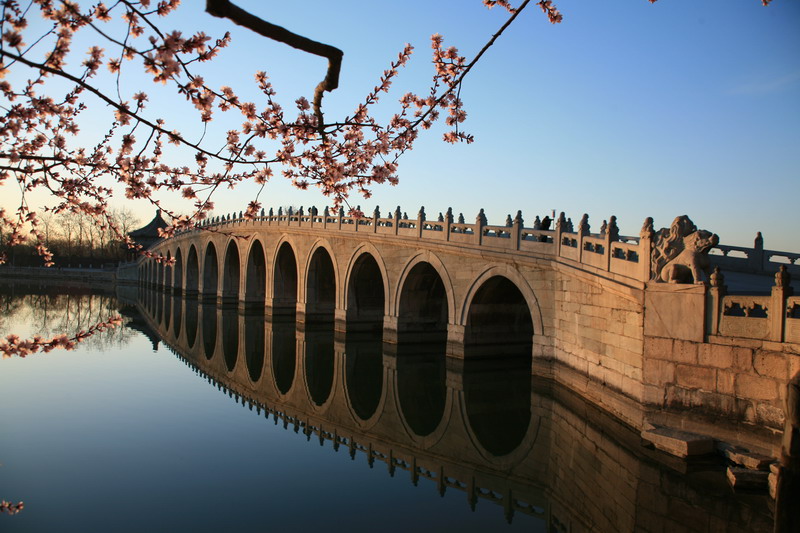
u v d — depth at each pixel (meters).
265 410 20.03
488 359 27.66
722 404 13.43
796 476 7.71
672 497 12.02
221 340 35.69
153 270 87.44
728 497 11.59
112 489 12.55
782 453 7.88
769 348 12.45
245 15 4.95
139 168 7.51
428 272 31.48
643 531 10.71
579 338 20.19
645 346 15.40
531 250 23.19
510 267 24.34
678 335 14.52
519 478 14.16
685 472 12.80
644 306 15.43
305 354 30.61
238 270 59.81
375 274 37.09
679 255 14.86
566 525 11.20
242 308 53.16
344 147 8.67
